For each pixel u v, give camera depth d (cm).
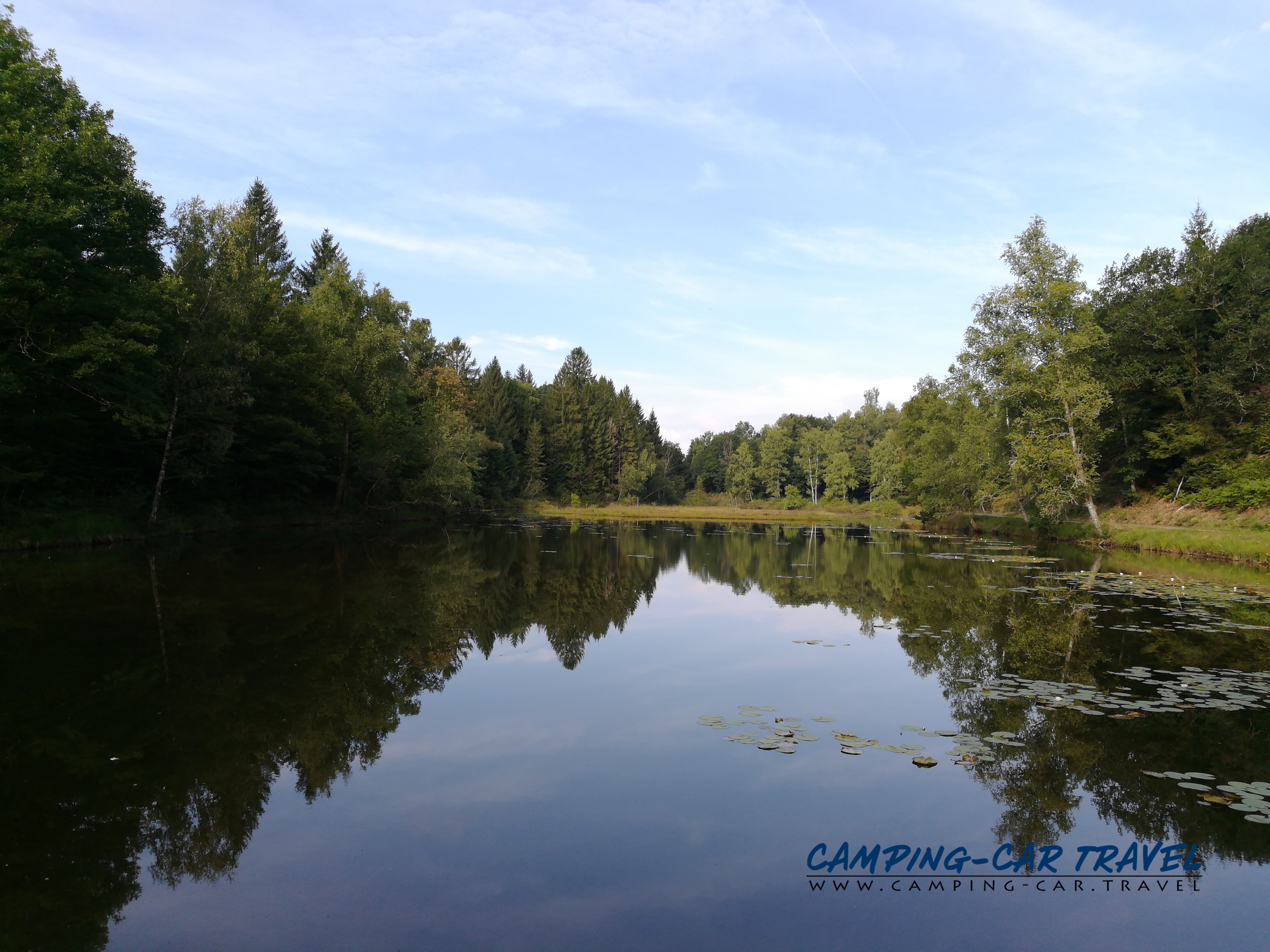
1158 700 832
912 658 1073
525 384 9738
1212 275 3052
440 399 5550
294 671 914
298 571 1783
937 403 4784
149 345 2169
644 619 1411
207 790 575
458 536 3375
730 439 12188
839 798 578
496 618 1357
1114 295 3728
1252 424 2917
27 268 1730
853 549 3111
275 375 3053
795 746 696
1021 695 860
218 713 751
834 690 902
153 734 689
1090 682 920
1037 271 2931
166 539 2403
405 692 861
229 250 2722
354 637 1107
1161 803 575
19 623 1112
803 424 11825
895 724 769
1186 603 1523
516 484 7425
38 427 2031
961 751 676
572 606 1534
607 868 464
